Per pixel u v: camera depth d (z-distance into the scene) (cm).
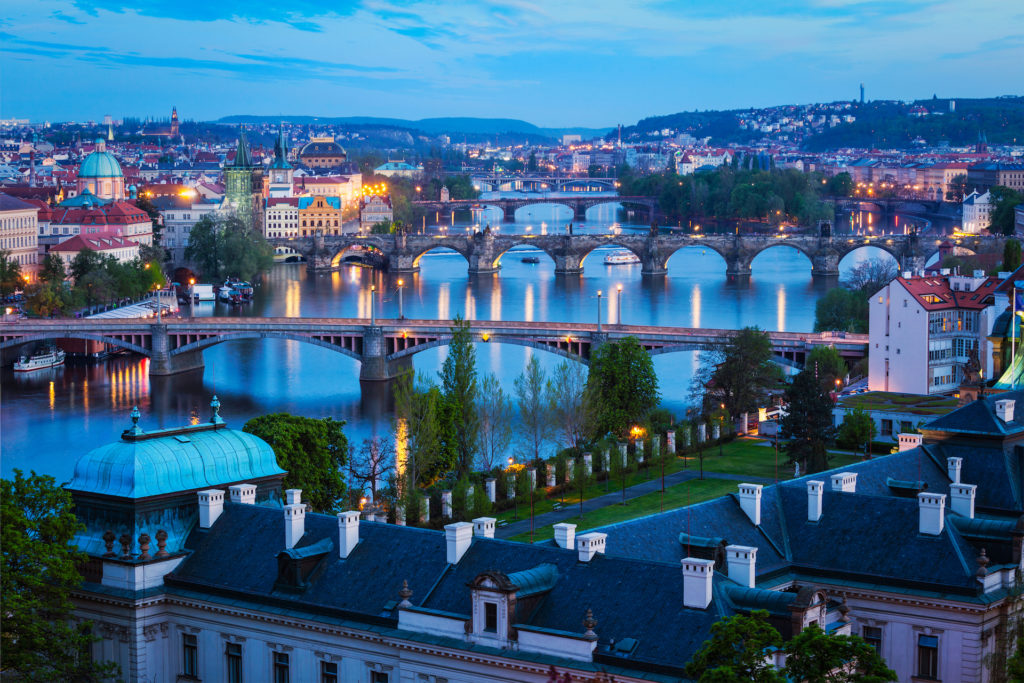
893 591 12862
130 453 13800
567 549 11888
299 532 13125
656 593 11125
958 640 12612
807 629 9912
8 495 13062
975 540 13100
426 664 11656
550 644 11100
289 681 12612
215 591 13012
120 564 13162
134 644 13025
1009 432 15775
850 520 13650
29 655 12212
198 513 13788
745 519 13775
